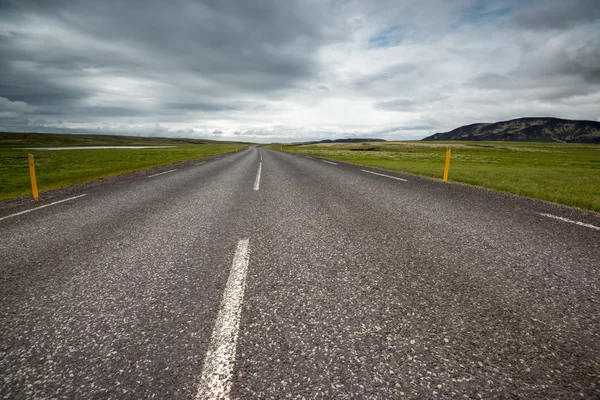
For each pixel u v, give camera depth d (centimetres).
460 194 692
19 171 1692
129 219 496
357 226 427
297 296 229
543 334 179
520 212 507
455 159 3416
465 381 145
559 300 219
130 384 147
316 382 147
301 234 393
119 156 3544
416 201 611
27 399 139
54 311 216
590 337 176
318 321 196
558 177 1123
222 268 286
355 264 290
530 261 293
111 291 245
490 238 366
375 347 170
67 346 176
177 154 4081
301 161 2119
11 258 327
